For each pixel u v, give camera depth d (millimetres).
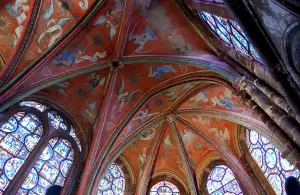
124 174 15648
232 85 10812
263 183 12977
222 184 14664
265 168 13125
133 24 13656
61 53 13266
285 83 5930
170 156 16109
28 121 13000
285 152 8125
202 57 12953
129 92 14977
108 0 12953
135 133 15094
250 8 5648
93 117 14648
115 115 14641
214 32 12500
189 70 13891
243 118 12516
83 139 14336
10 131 12031
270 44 5789
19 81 11945
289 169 11734
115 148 14336
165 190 15531
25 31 12328
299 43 5238
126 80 14789
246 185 13359
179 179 15883
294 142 7871
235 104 12914
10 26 12477
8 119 12258
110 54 14281
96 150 13555
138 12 13352
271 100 8586
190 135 15828
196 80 13586
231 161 14344
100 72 14414
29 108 13336
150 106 15328
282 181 11984
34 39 12594
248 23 5773
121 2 13023
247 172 13734
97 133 13906
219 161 15477
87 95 14719
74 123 14695
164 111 15562
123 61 14203
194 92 14469
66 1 12688
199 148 15961
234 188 14062
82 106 14805
